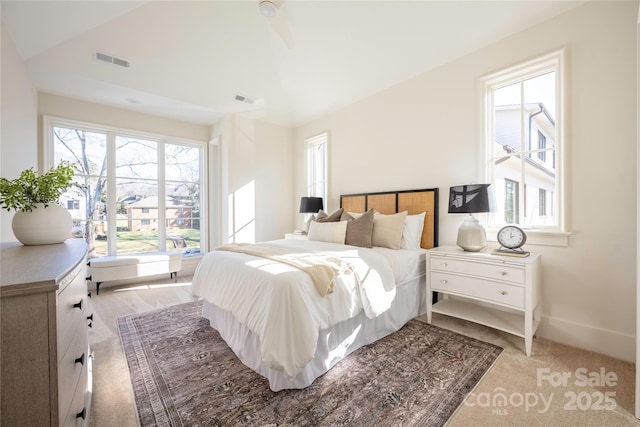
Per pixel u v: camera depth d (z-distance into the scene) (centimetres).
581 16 201
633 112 182
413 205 308
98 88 332
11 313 72
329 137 426
